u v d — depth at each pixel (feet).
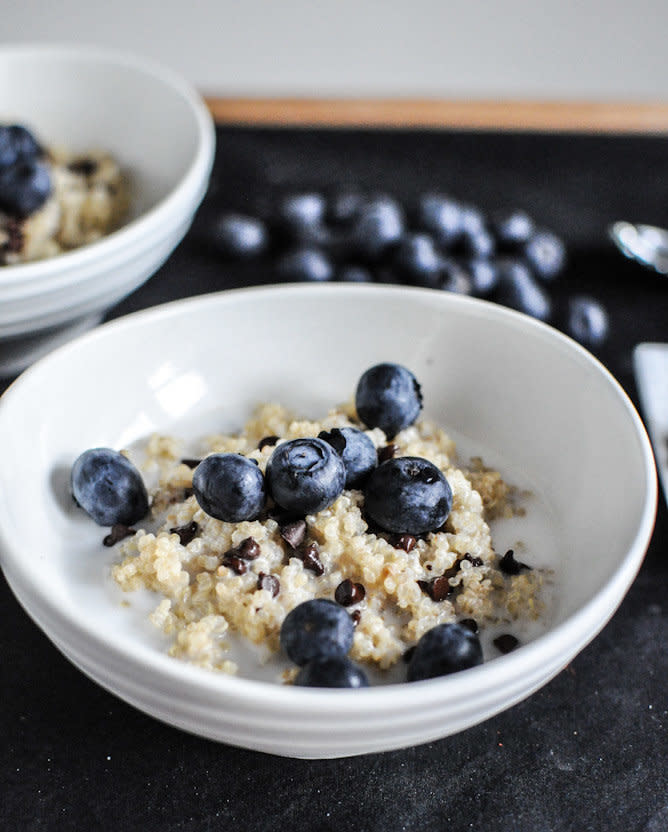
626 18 2.29
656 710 1.01
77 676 1.02
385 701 0.84
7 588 1.09
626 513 0.97
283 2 2.24
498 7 2.28
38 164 1.35
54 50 1.49
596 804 0.95
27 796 0.95
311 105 1.66
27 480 1.01
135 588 0.98
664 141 1.63
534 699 1.02
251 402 1.15
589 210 1.54
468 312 1.13
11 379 1.27
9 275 1.17
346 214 1.48
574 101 1.68
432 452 1.07
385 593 0.98
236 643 0.95
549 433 1.09
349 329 1.16
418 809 0.95
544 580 1.01
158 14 2.27
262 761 0.97
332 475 0.99
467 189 1.57
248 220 1.44
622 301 1.41
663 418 1.23
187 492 1.05
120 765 0.97
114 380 1.11
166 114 1.46
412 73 2.12
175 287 1.40
